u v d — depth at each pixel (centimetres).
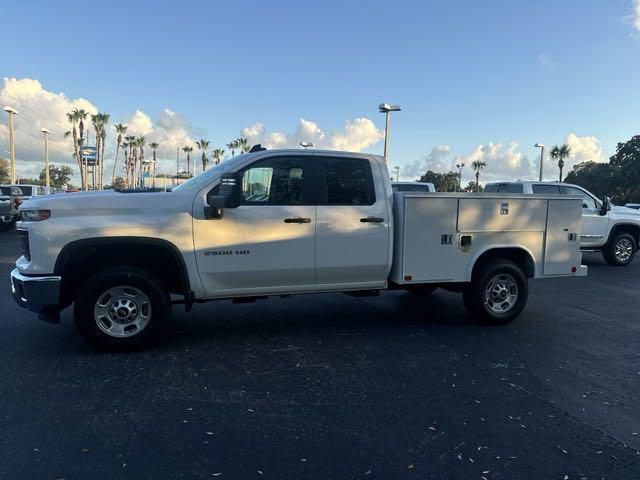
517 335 613
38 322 632
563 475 305
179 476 295
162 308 520
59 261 488
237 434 347
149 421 364
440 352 539
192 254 521
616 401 417
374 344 563
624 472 309
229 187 497
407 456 323
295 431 353
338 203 574
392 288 639
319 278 577
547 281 1054
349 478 297
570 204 671
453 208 613
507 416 384
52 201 493
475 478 300
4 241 1683
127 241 499
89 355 507
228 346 546
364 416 379
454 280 623
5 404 388
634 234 1322
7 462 306
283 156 557
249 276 545
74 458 312
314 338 583
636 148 6462
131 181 7994
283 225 548
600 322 687
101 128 6588
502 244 643
